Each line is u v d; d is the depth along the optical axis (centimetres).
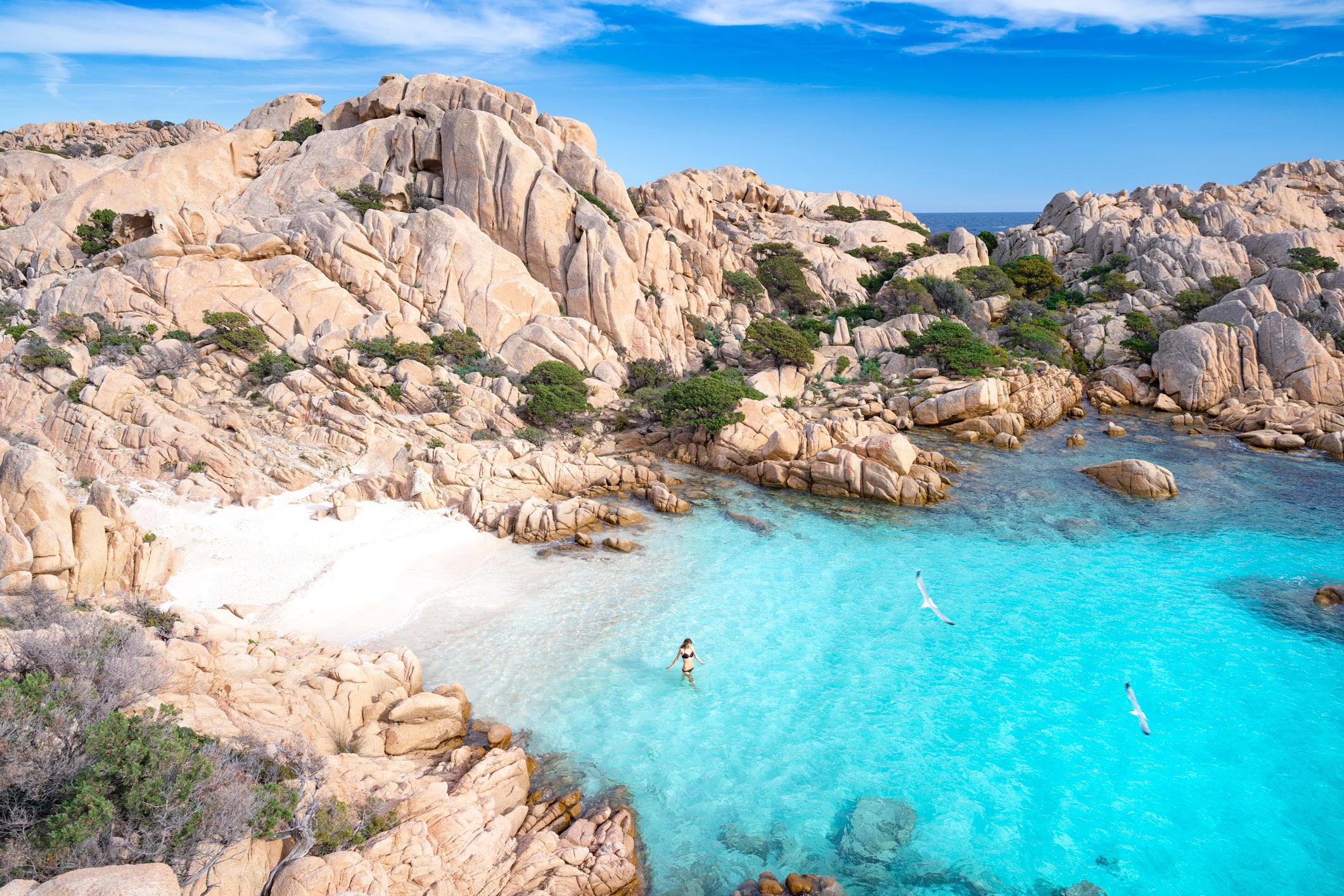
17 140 14312
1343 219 11750
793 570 3966
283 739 2038
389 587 3659
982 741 2520
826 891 1859
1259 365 7525
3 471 2658
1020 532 4481
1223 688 2825
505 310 7431
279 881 1493
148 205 7906
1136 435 6881
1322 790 2272
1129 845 2048
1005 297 10038
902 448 5194
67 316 5491
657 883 1911
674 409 5944
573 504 4541
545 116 9719
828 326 9175
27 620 2022
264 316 6384
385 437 5250
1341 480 5378
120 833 1366
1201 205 11662
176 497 4319
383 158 8738
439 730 2431
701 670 2962
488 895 1762
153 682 1838
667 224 9975
